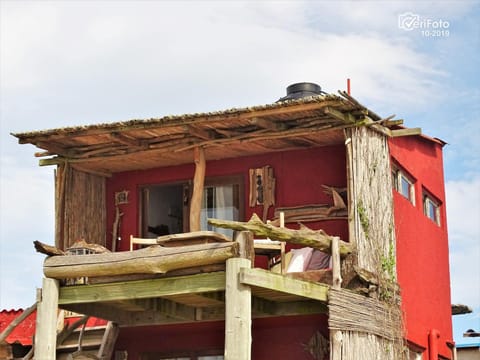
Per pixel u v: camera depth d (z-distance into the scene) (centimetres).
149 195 1616
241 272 1104
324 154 1473
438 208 1816
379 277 1354
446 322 1730
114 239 1609
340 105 1289
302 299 1302
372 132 1418
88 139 1478
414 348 1523
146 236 1602
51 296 1237
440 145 1833
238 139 1428
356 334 1267
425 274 1628
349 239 1340
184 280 1166
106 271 1200
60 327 1459
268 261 1428
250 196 1512
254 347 1438
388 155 1480
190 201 1574
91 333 1499
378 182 1417
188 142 1458
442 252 1772
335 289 1242
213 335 1489
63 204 1538
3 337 1298
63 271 1226
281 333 1424
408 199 1633
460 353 2102
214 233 1165
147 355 1529
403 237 1532
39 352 1223
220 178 1548
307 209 1449
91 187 1606
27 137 1464
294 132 1388
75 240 1548
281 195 1491
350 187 1338
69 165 1559
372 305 1321
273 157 1512
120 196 1627
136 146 1484
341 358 1222
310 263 1346
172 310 1352
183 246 1152
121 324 1449
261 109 1315
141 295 1197
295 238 1195
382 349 1332
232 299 1103
